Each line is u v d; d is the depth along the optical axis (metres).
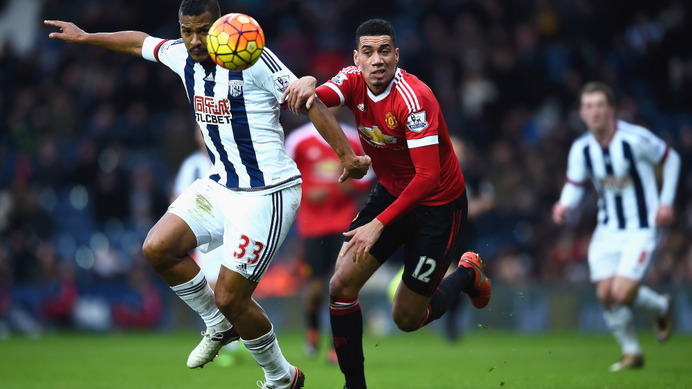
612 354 31.58
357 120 17.62
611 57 66.25
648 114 62.56
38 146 57.75
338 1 67.25
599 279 26.33
